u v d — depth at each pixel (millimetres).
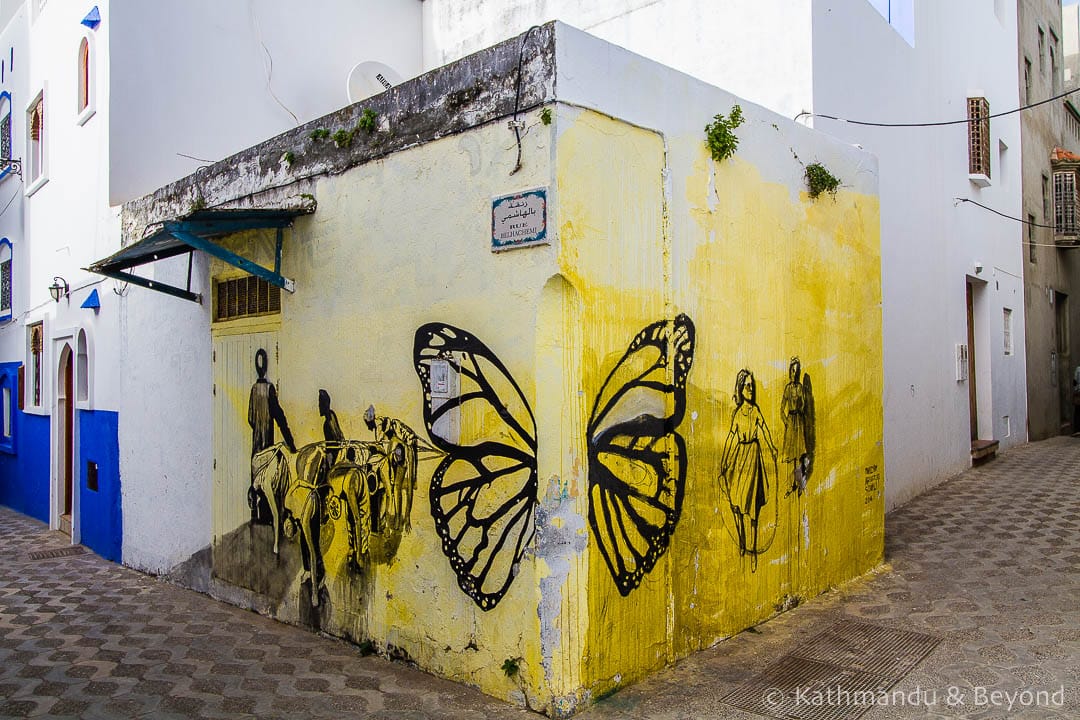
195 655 5316
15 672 5121
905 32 9656
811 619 5516
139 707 4523
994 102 12898
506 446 4227
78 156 8930
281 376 5852
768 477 5504
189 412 6973
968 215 11625
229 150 8594
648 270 4516
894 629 5324
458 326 4488
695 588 4875
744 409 5281
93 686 4852
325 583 5520
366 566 5156
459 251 4484
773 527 5559
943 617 5547
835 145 6410
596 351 4172
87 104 8766
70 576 7645
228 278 6445
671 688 4383
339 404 5324
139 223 7625
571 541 4055
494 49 4324
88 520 8922
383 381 4980
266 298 6031
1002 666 4688
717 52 7738
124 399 8039
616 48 4359
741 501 5246
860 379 6703
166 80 8172
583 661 4109
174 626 5953
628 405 4379
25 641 5738
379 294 5012
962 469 11320
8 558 8500
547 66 4039
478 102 4395
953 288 11008
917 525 8273
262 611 6125
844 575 6375
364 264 5125
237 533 6391
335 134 5359
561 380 4031
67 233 9391
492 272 4297
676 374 4703
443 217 4590
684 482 4766
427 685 4539
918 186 9773
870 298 6891
